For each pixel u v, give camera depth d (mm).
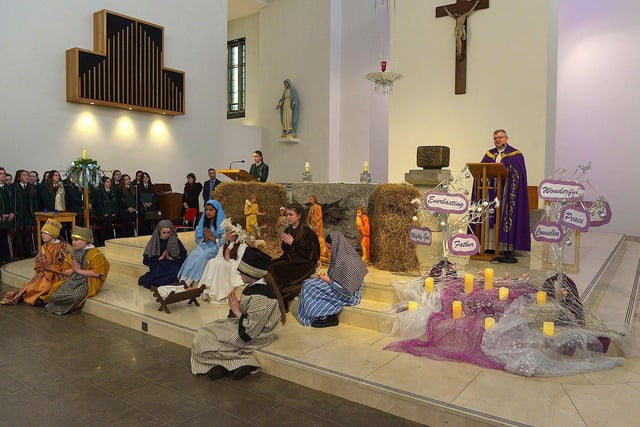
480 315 4180
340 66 15023
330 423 3057
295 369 3668
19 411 3223
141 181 11156
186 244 7848
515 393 3139
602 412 2865
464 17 8492
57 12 10570
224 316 4961
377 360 3746
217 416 3152
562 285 4281
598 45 11531
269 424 3047
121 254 7953
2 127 9781
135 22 11625
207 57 13805
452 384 3291
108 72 11078
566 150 12031
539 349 3623
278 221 6754
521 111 8133
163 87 12312
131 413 3195
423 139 9109
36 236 9203
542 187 4555
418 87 9141
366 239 6098
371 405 3277
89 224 9516
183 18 13125
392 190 5750
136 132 12164
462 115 8688
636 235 11250
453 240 4629
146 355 4277
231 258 5652
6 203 8625
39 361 4117
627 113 11250
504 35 8250
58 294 5523
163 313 5074
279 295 4609
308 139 15273
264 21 16328
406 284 4812
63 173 10727
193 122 13484
